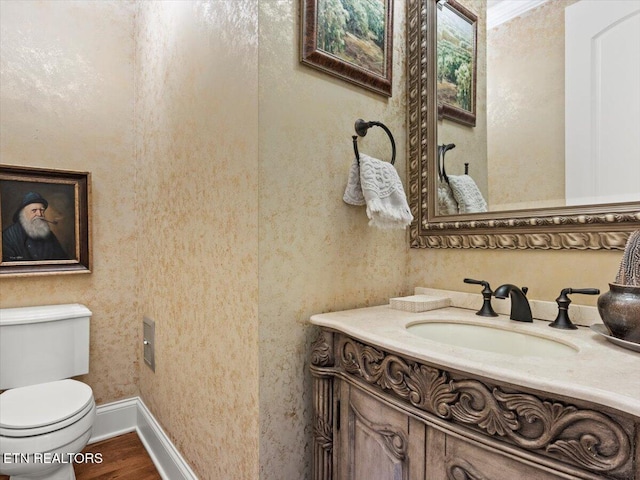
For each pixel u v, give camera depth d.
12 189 1.78
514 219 1.13
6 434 1.28
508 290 1.01
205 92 1.34
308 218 1.16
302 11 1.14
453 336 1.10
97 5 2.04
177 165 1.58
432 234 1.38
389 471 0.85
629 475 0.50
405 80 1.49
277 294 1.08
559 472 0.56
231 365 1.17
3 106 1.76
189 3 1.47
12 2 1.79
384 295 1.39
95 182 2.00
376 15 1.35
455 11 1.35
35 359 1.67
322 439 1.06
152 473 1.69
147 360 1.96
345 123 1.26
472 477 0.67
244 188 1.10
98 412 1.98
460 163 1.32
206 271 1.33
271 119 1.07
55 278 1.89
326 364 1.06
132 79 2.14
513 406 0.62
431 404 0.75
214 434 1.28
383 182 1.20
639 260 0.79
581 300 1.00
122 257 2.08
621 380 0.57
